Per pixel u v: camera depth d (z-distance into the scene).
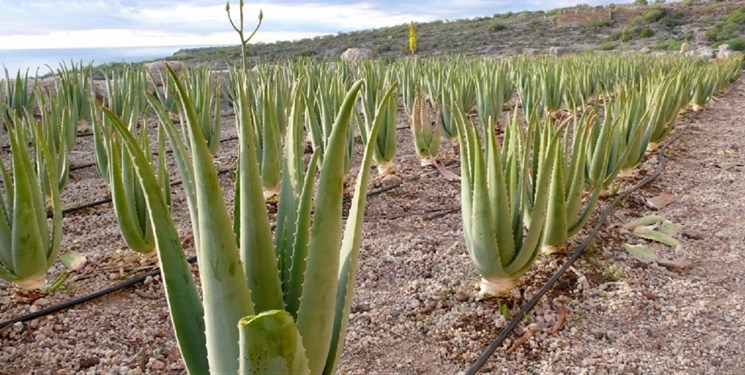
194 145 1.21
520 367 2.51
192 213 1.39
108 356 2.55
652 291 3.14
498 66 9.33
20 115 6.75
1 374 2.41
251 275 1.37
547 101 7.90
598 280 3.27
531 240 2.79
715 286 3.20
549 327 2.81
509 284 2.96
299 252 1.43
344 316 1.52
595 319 2.87
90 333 2.73
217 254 1.27
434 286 3.21
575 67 10.59
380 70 8.85
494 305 2.97
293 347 1.19
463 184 2.85
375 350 2.64
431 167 5.70
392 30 48.59
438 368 2.52
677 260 3.45
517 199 2.87
